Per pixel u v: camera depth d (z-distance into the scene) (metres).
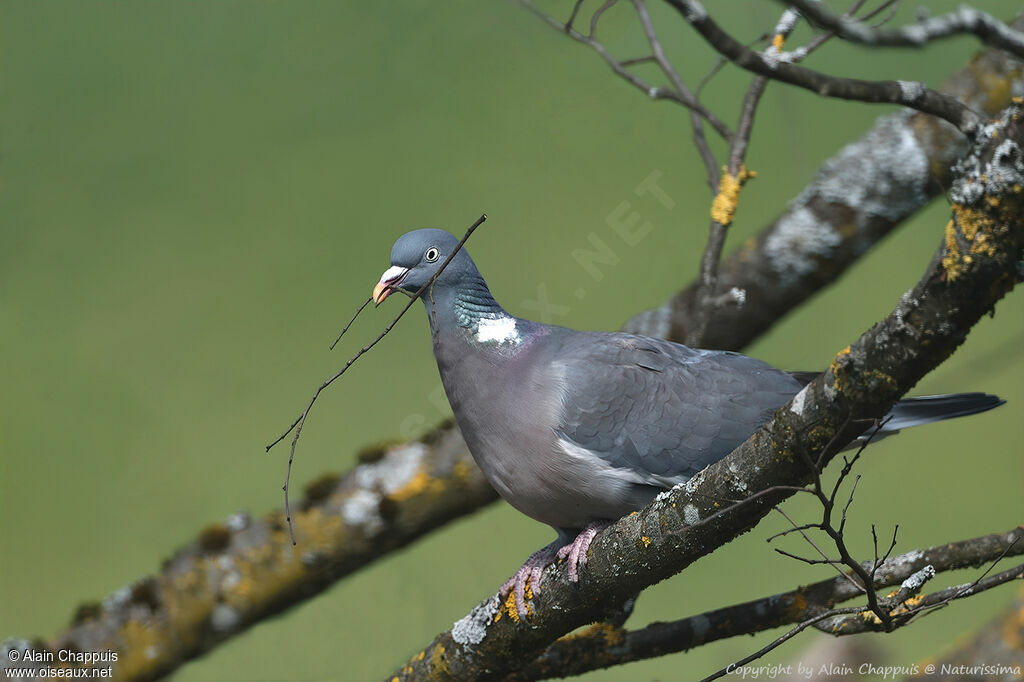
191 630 9.30
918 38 4.63
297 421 5.98
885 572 6.62
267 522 9.46
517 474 7.73
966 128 5.24
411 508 9.32
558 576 6.64
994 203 4.60
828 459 5.34
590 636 7.16
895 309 4.95
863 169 9.47
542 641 6.84
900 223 9.53
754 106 8.61
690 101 8.55
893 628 6.12
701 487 5.75
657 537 6.02
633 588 6.34
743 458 5.54
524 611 6.77
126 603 9.37
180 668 9.42
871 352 5.00
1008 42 4.83
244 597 9.30
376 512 9.29
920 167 9.32
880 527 12.18
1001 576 6.00
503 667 7.03
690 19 4.84
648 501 7.70
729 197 8.56
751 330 9.73
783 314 9.74
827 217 9.52
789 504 11.48
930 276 4.82
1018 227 4.60
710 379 7.85
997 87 9.30
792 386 7.99
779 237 9.59
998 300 4.79
